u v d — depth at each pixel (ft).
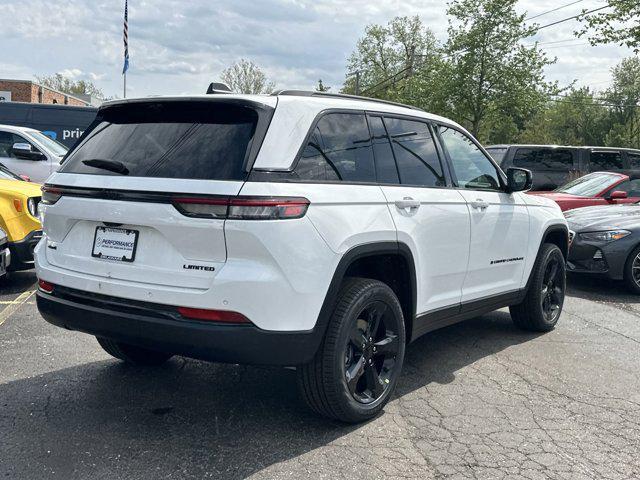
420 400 13.62
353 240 11.46
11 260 22.38
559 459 11.07
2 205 22.17
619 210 28.84
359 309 11.65
